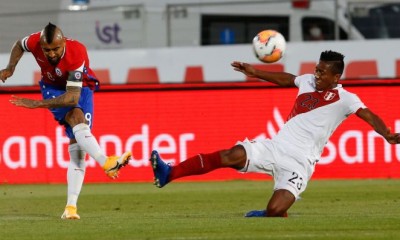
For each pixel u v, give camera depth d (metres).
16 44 31.16
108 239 24.81
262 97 50.41
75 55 29.78
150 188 47.34
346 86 49.81
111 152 50.81
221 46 62.94
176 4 64.19
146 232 26.22
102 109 50.72
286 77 30.78
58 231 26.81
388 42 61.69
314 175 50.31
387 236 24.89
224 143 50.69
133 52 63.31
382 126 28.78
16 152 50.75
